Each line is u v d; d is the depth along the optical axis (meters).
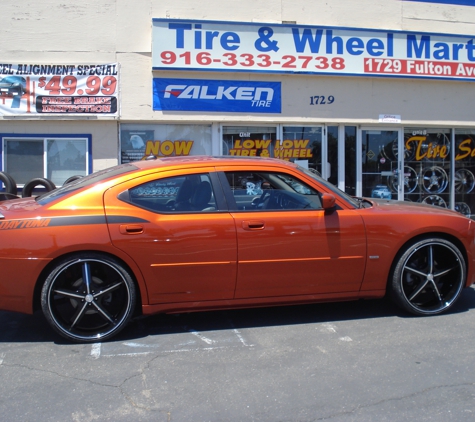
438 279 4.80
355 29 9.20
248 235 4.32
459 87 9.88
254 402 3.23
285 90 9.19
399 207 4.89
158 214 4.24
